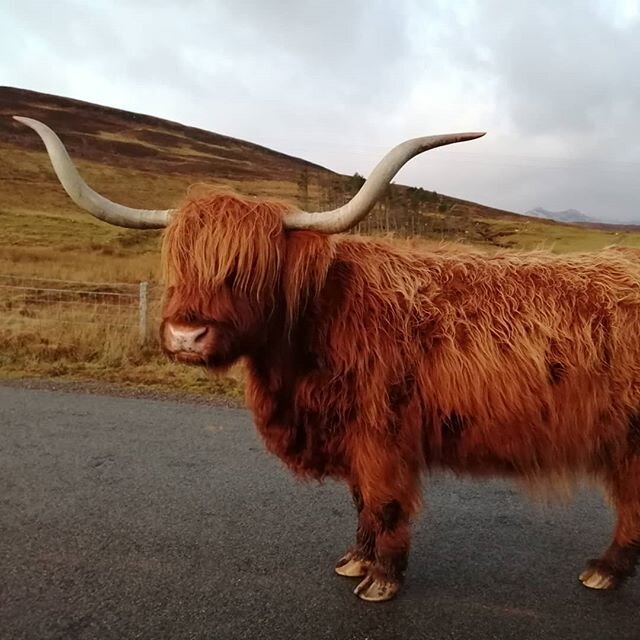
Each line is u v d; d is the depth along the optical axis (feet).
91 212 9.54
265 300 9.16
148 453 15.76
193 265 8.87
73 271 59.47
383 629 9.27
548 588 10.59
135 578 10.27
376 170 8.68
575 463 9.87
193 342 8.64
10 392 21.04
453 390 9.51
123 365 25.48
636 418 9.62
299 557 11.19
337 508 13.15
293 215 9.37
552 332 9.48
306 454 10.25
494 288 9.98
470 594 10.32
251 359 10.00
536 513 13.42
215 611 9.49
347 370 9.58
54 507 12.63
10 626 8.94
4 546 11.09
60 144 9.48
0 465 14.64
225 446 16.48
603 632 9.42
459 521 12.99
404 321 9.70
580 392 9.43
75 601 9.58
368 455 9.70
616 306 9.69
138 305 36.11
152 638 8.80
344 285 9.84
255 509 12.97
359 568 10.63
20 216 137.18
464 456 9.91
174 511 12.71
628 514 10.14
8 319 32.12
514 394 9.39
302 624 9.29
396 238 11.26
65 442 16.30
